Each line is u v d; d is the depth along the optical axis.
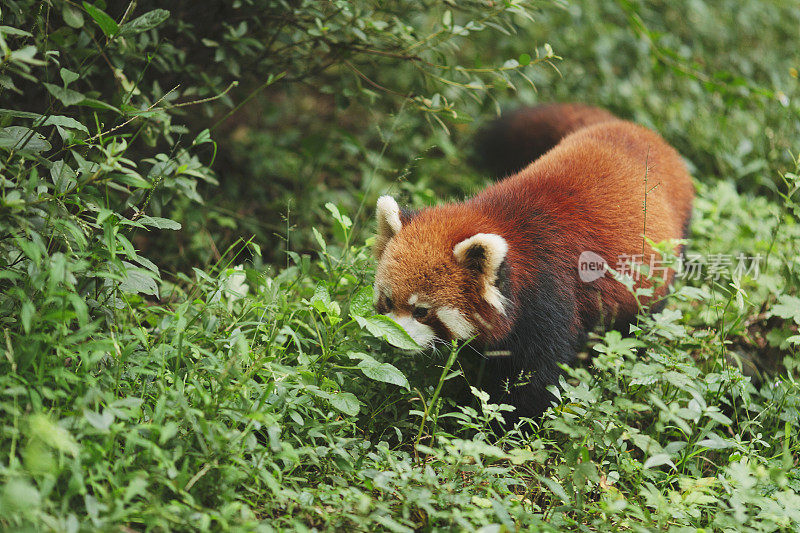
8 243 3.32
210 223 6.62
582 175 5.05
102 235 3.77
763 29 10.66
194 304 4.27
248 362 3.69
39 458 2.40
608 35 9.59
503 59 8.64
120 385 3.37
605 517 3.24
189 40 5.70
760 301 5.43
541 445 3.39
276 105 8.34
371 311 4.07
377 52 5.55
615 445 3.60
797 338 4.22
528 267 4.61
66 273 3.04
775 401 4.21
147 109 3.99
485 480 3.45
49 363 3.12
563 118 7.13
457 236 4.56
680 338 4.68
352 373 4.36
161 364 3.42
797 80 8.88
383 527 3.18
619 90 8.79
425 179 7.19
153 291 3.76
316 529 3.10
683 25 10.20
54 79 4.66
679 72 7.52
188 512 2.71
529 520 3.14
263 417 2.98
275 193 7.39
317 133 8.23
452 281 4.45
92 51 3.90
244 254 6.45
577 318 4.80
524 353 4.66
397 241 4.66
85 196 3.53
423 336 4.53
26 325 2.77
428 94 6.01
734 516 3.06
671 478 3.75
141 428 2.91
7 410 2.69
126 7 4.93
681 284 5.97
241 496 3.05
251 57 5.82
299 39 5.57
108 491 2.86
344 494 3.12
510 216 4.79
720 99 8.61
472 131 8.08
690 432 3.15
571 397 3.66
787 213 6.61
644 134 5.96
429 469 3.20
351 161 8.12
